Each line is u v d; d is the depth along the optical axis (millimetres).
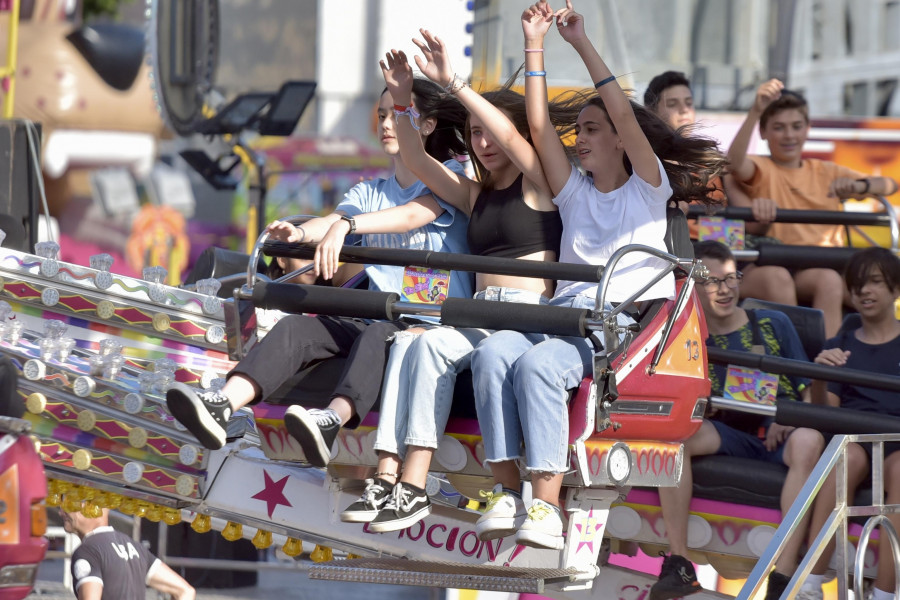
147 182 53469
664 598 16922
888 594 16641
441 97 17078
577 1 30250
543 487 13516
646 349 14297
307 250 15547
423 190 17078
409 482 14094
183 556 27953
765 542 16719
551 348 13625
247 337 15336
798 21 31922
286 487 16625
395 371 14422
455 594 22297
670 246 15430
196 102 37875
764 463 17016
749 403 17047
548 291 15445
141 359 17547
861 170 32812
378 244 17031
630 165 15242
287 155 54219
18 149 21703
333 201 54875
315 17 50719
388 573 14258
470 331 14586
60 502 17125
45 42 52156
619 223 14773
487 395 13750
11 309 17516
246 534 17297
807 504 14820
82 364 16859
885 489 17094
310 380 14977
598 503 14641
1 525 13914
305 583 29172
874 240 28500
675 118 23812
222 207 54375
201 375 17438
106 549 18766
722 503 17000
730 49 31125
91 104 52375
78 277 17656
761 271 23875
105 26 52906
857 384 16859
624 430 14211
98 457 16562
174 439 16531
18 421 14211
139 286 17609
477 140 15492
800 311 20875
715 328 19594
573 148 16422
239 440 16734
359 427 14922
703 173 16219
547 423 13383
